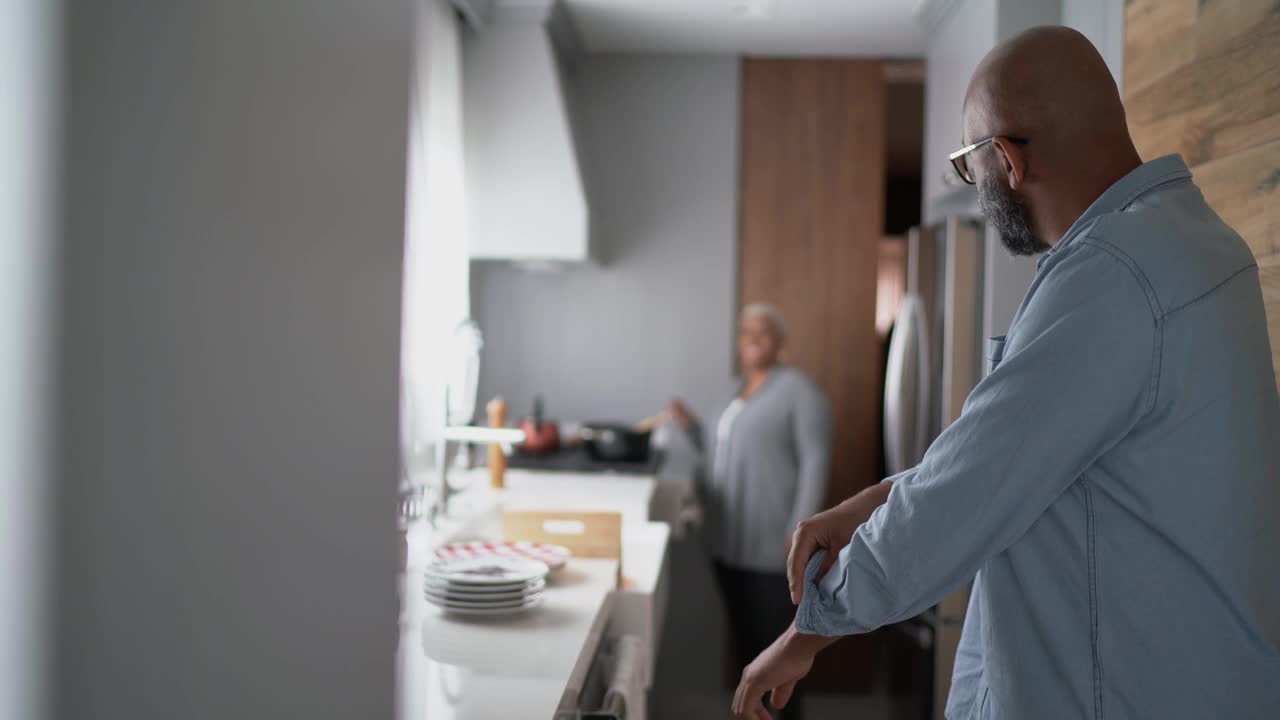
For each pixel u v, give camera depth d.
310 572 0.40
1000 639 0.98
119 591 0.28
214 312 0.33
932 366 2.86
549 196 3.34
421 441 2.89
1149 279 0.88
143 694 0.30
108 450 0.28
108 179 0.27
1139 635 0.91
